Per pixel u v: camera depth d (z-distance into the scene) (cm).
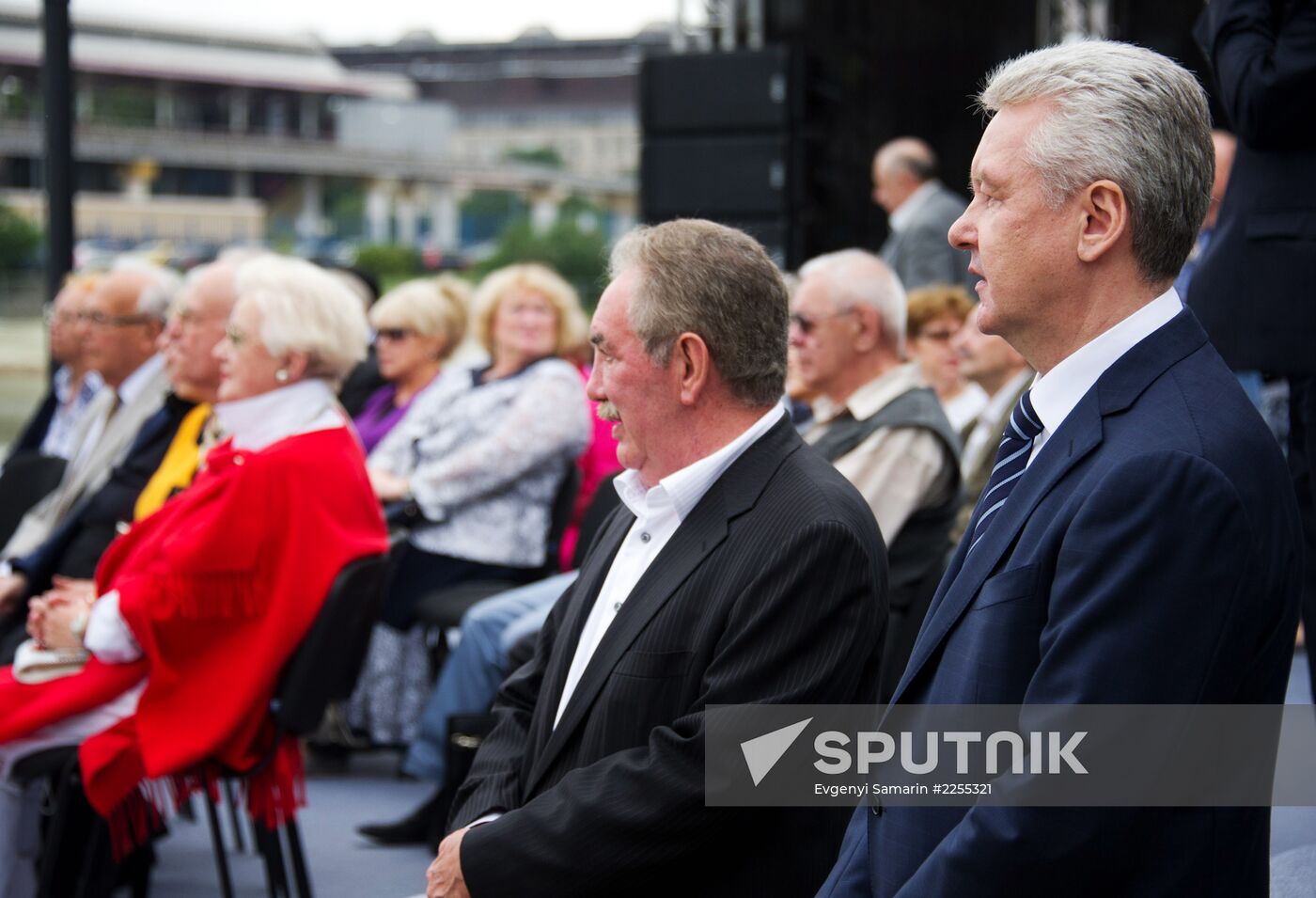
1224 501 118
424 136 5003
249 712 275
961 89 847
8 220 2917
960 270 591
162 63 4656
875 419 288
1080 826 119
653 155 699
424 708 426
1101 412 128
